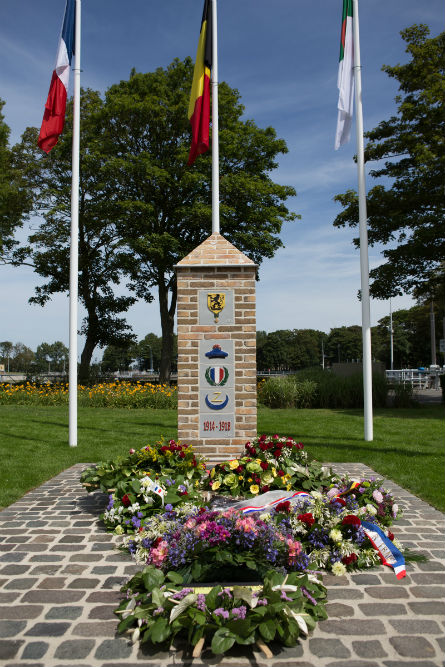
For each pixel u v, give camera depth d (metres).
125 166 23.25
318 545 3.85
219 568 3.22
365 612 3.11
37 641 2.78
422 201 16.95
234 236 24.55
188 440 6.27
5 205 25.16
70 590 3.42
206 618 2.76
